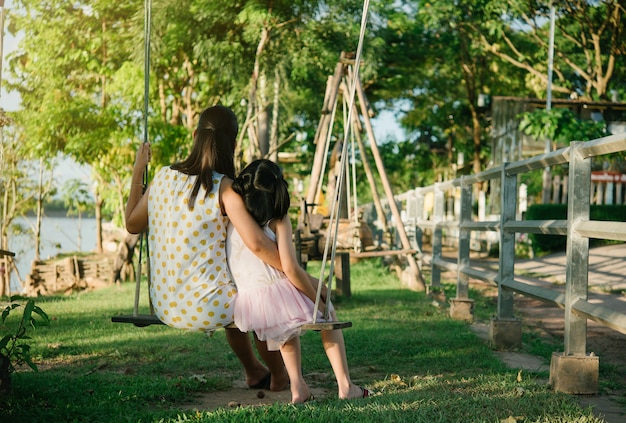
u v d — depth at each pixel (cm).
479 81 2914
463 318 771
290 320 386
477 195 2772
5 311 416
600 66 2270
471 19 2494
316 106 2009
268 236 390
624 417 386
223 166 395
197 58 1590
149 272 402
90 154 1473
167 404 411
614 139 397
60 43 1599
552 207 1894
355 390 410
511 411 378
